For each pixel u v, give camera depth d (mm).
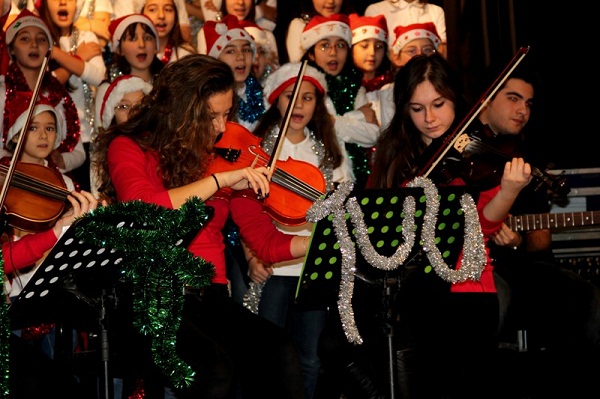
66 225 4676
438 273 4484
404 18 8031
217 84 4867
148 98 4996
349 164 6699
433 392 5066
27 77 6348
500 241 6070
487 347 6000
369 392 4848
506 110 6414
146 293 4285
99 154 5008
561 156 9109
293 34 7707
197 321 4691
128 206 4090
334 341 4938
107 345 4363
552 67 9078
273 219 5301
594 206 7680
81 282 4293
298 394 4566
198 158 4863
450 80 5129
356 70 7230
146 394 4801
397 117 5242
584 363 6633
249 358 4609
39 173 4961
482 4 8414
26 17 6359
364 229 4344
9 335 4195
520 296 6672
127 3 7203
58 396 4414
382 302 4562
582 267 7598
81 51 6793
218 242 4957
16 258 4648
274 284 5887
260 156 5246
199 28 7676
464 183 5121
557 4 9000
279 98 6102
